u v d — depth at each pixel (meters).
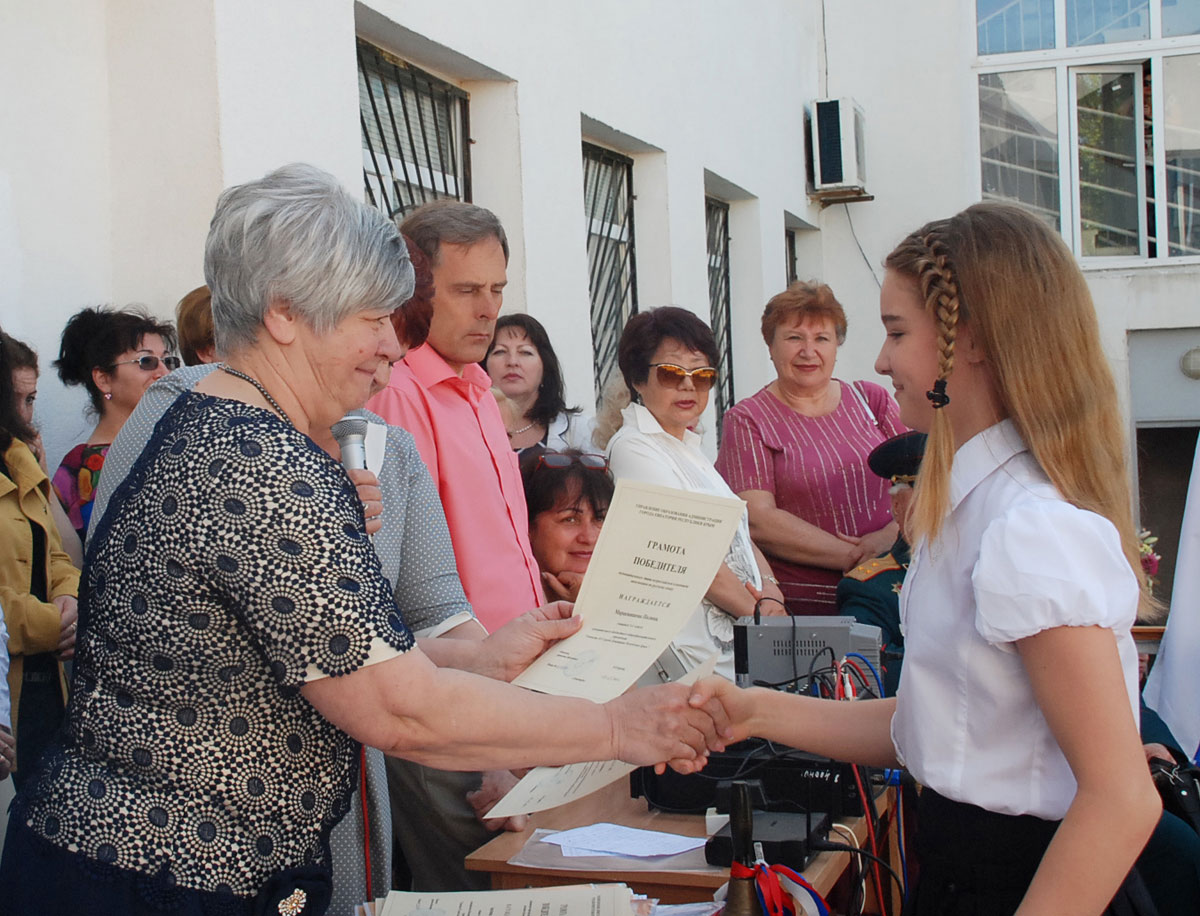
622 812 2.31
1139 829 1.27
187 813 1.35
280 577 1.30
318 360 1.44
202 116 3.02
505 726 1.46
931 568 1.51
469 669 1.81
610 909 1.69
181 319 2.61
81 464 2.81
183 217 3.04
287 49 3.29
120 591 1.36
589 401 5.25
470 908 1.71
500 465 2.61
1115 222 9.98
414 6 4.04
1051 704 1.32
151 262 3.07
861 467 4.08
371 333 1.46
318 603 1.31
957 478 1.48
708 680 1.74
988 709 1.43
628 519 1.82
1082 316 1.44
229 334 1.45
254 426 1.36
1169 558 10.11
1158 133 9.84
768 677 2.70
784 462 4.06
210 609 1.33
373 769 1.91
